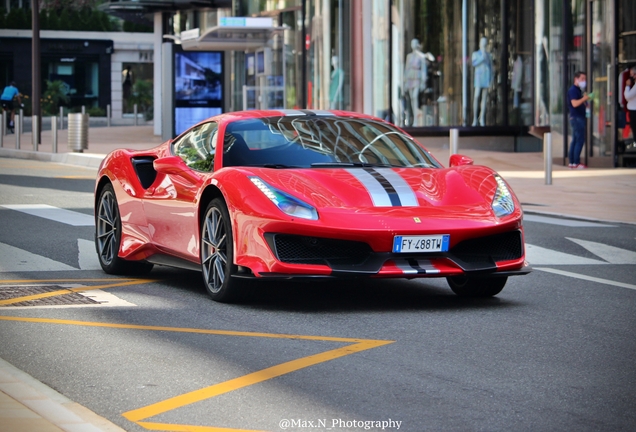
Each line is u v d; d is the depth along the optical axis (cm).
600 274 1365
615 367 816
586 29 3459
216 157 1166
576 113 3369
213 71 5069
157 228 1246
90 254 1528
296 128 1220
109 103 9569
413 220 1034
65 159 3959
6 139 5456
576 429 646
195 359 834
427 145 4250
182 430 641
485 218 1064
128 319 1009
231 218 1068
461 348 882
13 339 910
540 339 926
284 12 4709
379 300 1137
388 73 4272
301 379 768
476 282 1149
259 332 947
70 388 744
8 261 1439
